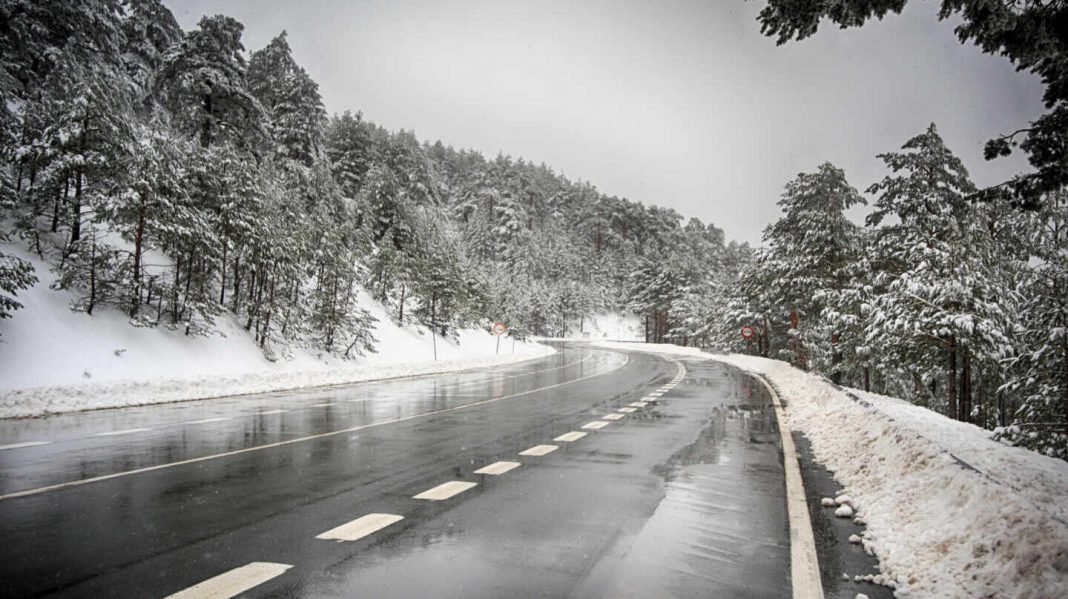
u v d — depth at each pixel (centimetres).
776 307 4378
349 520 547
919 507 533
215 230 2591
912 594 387
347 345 3253
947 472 554
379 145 6456
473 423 1250
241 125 3666
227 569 419
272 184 3203
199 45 3456
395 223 4906
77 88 2114
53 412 1348
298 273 3020
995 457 726
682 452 930
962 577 388
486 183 11944
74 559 436
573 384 2377
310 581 399
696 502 626
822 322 3388
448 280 4675
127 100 2755
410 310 4616
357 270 4312
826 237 3422
